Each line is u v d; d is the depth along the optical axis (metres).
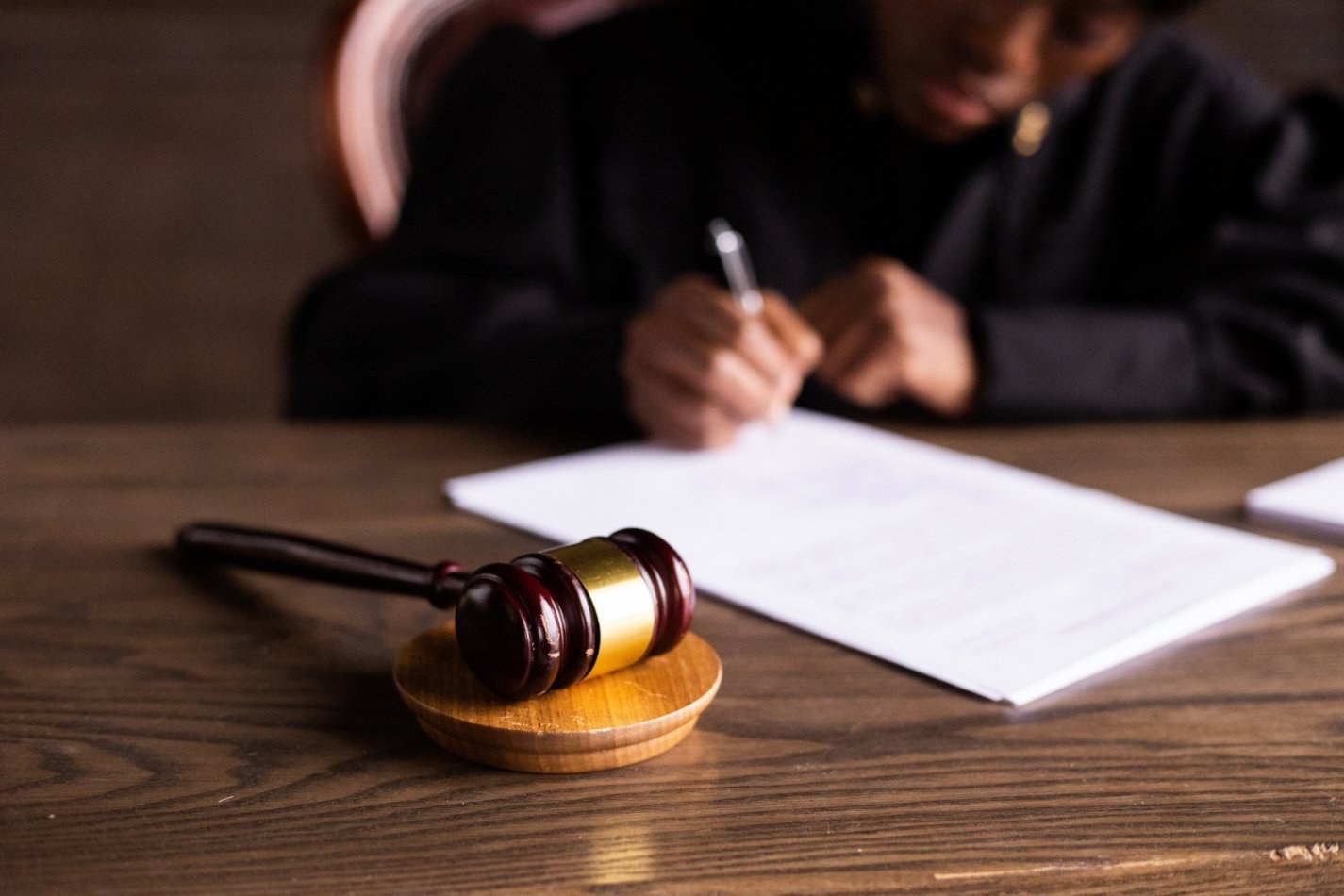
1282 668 0.56
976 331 1.09
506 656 0.45
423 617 0.61
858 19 1.42
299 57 2.70
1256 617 0.62
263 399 2.82
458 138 1.39
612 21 1.53
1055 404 1.07
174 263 2.73
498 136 1.39
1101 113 1.49
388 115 1.46
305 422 1.03
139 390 2.76
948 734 0.49
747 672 0.55
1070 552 0.70
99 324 2.72
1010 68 1.24
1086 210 1.50
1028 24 1.21
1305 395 1.12
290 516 0.78
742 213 1.45
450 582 0.55
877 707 0.52
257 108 2.70
